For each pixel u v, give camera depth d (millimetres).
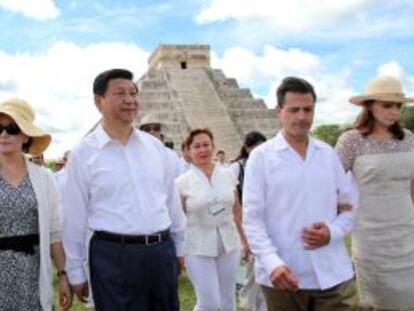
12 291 4871
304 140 5066
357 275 6504
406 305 6277
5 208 4910
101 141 5160
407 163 6188
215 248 7438
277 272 4746
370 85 6270
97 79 5227
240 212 8016
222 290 7656
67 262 5234
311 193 4977
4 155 5047
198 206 7398
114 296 5012
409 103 6199
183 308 9375
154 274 5082
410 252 6242
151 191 5176
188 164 9078
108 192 5098
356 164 6324
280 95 5020
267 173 5039
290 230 4988
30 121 5156
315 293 5004
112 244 5035
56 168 13781
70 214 5207
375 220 6230
